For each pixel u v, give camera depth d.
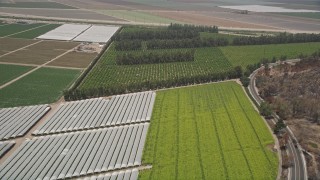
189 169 161.62
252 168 161.25
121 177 157.50
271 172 158.50
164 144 181.88
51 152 176.88
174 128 197.38
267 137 186.25
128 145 182.50
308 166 163.38
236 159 168.00
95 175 160.75
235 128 195.50
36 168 164.75
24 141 186.12
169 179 155.62
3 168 164.38
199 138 186.25
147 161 168.62
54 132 196.00
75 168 165.00
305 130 196.50
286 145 180.25
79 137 191.00
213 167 162.62
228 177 155.75
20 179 157.25
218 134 189.62
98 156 173.88
